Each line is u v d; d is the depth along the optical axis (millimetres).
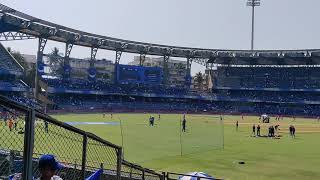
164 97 139375
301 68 139875
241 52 136625
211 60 147250
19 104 5156
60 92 117188
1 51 110688
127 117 96500
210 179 19109
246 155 39500
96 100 127500
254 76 145875
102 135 54938
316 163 35500
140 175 22141
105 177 18594
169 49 138125
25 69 134750
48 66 115438
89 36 118312
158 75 137750
